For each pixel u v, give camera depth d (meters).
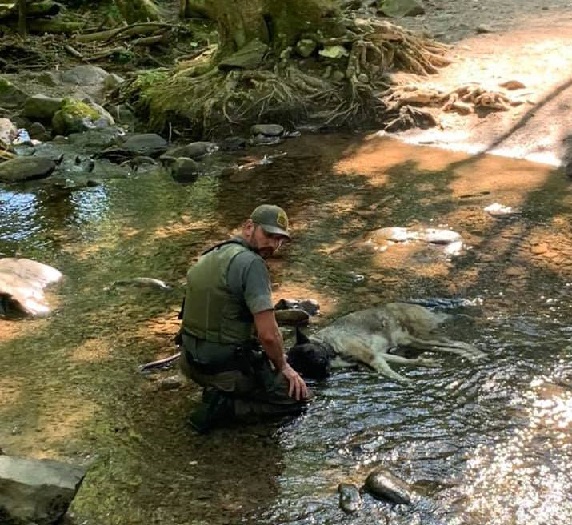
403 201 7.42
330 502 3.66
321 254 6.33
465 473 3.82
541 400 4.34
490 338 4.96
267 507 3.65
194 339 4.18
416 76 10.66
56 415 4.40
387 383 4.55
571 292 5.50
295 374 4.29
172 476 3.88
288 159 8.98
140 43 13.84
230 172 8.62
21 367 4.89
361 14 14.06
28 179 8.54
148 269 6.22
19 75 12.77
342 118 10.02
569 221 6.71
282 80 10.39
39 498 3.50
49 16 14.98
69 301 5.72
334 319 5.29
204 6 11.15
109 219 7.36
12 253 6.61
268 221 4.14
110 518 3.62
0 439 4.20
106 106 11.28
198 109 10.12
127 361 4.92
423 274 5.89
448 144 9.05
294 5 10.74
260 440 4.12
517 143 8.72
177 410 4.41
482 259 6.08
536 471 3.81
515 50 11.31
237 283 4.05
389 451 4.00
